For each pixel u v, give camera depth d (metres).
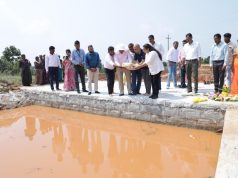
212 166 6.55
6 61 26.56
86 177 6.26
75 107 12.46
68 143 8.62
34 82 18.70
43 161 7.19
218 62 9.77
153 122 9.98
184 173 6.30
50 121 11.27
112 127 9.99
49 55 13.48
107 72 11.34
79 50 12.33
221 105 8.51
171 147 7.89
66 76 13.38
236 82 9.35
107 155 7.57
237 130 6.35
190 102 9.11
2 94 14.25
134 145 8.22
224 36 9.54
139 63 10.59
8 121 11.56
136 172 6.48
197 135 8.54
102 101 11.36
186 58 10.65
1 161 7.20
